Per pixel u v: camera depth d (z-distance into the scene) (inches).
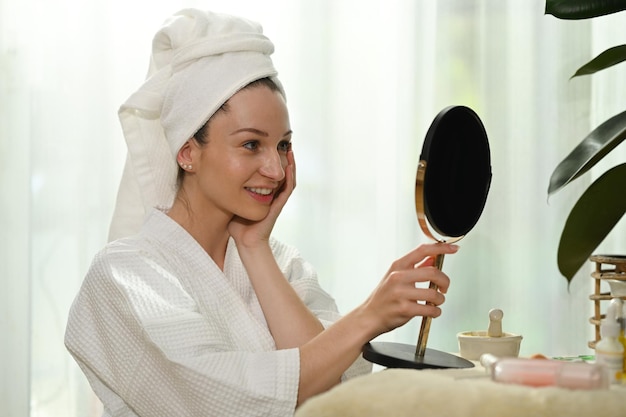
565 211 108.6
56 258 99.2
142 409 58.4
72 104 99.3
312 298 73.6
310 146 103.9
